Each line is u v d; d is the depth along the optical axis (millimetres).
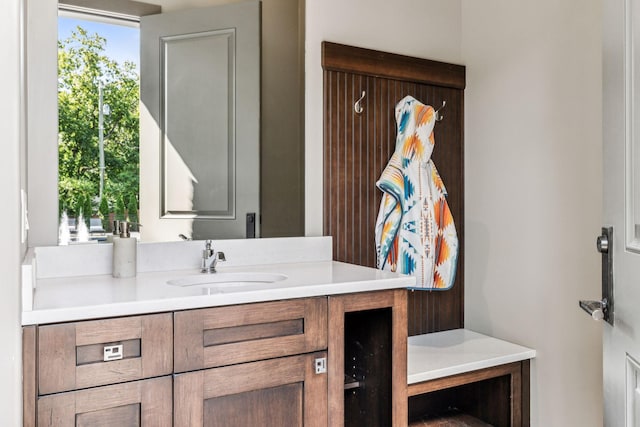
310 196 2129
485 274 2445
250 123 2002
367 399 1738
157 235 1829
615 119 1092
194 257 1869
